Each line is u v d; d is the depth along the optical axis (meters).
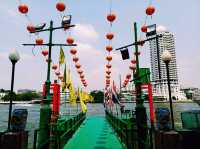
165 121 7.07
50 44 10.85
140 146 9.27
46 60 12.64
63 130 12.68
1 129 48.81
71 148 11.98
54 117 10.23
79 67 18.94
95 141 14.12
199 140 7.56
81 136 16.34
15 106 166.12
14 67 8.06
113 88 17.88
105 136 16.28
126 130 10.91
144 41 10.61
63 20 11.16
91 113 97.31
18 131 7.18
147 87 10.11
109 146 12.51
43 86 10.41
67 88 15.49
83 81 24.70
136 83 10.20
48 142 9.74
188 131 7.71
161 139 6.79
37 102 156.88
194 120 7.98
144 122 9.64
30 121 60.81
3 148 6.81
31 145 21.36
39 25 10.98
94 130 20.19
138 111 9.82
